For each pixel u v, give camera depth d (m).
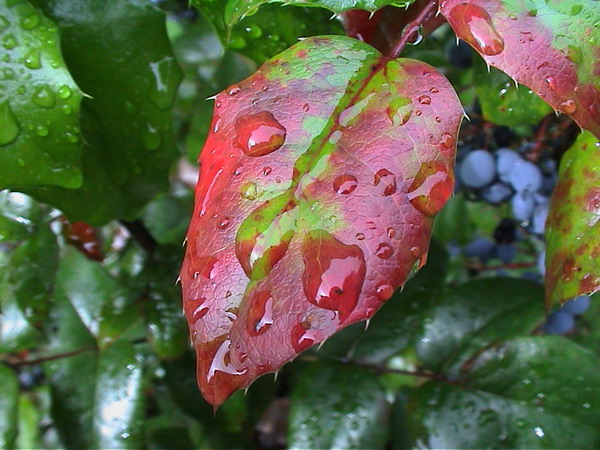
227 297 0.11
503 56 0.12
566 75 0.12
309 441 0.20
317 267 0.11
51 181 0.14
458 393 0.20
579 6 0.12
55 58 0.14
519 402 0.19
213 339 0.11
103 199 0.18
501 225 0.26
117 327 0.21
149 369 0.25
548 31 0.12
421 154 0.12
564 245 0.14
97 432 0.20
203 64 0.32
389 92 0.12
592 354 0.19
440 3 0.12
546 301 0.14
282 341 0.11
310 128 0.12
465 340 0.20
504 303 0.21
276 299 0.11
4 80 0.14
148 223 0.31
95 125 0.17
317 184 0.12
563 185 0.14
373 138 0.12
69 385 0.21
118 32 0.17
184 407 0.23
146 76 0.18
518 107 0.16
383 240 0.11
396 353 0.21
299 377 0.21
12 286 0.21
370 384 0.20
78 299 0.22
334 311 0.11
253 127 0.12
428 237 0.11
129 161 0.18
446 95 0.12
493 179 0.20
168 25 0.32
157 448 0.26
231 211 0.12
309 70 0.13
